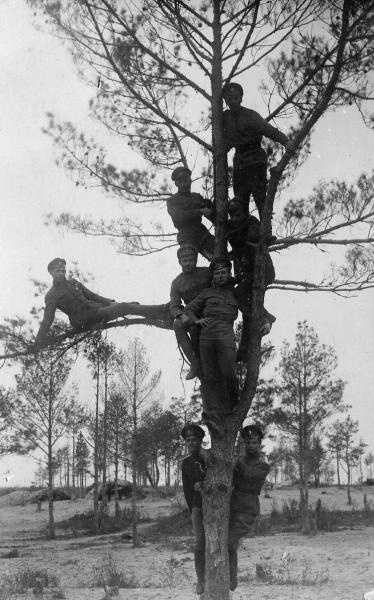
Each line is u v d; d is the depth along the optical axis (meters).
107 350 8.00
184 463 7.02
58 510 48.00
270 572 14.88
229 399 6.80
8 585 14.20
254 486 6.82
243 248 7.08
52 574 17.12
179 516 32.59
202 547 6.91
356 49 6.43
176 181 7.26
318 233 7.58
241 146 7.11
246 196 7.23
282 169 6.20
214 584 6.36
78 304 7.44
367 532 25.31
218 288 6.55
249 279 6.90
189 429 6.95
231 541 6.75
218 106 7.14
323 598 11.23
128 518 36.97
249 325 7.02
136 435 26.47
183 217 7.18
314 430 26.55
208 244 7.41
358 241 7.43
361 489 53.00
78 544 27.27
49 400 29.44
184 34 7.37
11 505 51.84
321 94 6.88
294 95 7.15
